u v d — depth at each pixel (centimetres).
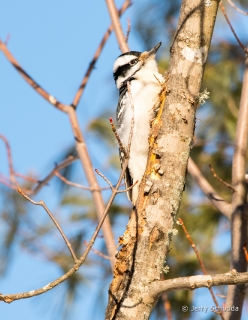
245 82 997
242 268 886
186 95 775
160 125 780
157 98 975
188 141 770
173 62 791
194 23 789
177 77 781
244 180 936
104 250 1359
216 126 1352
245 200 927
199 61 784
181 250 1264
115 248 997
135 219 754
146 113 992
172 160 762
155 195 755
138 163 996
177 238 1274
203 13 790
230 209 930
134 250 740
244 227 907
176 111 772
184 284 684
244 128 973
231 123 1330
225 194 1312
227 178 1335
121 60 1228
